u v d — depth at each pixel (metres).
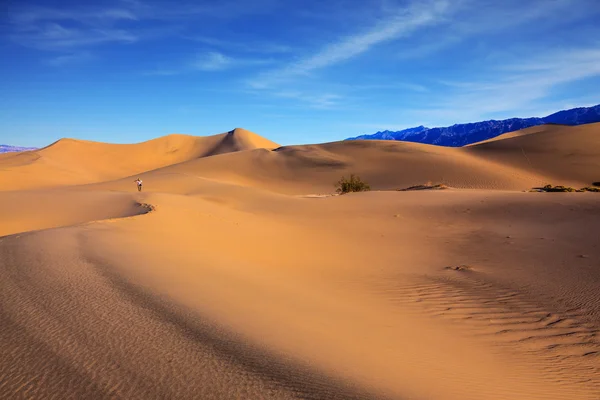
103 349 3.78
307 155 97.25
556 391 4.45
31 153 130.50
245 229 18.73
